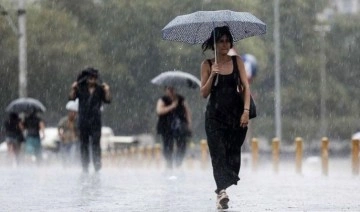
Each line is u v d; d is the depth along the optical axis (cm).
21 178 3822
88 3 13362
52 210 2400
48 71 12706
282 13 14988
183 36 2608
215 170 2400
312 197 2802
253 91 14650
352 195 2880
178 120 4334
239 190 3123
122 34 13275
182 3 13112
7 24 12250
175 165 4391
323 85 15288
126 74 13250
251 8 13488
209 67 2431
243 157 7056
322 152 4628
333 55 16450
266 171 5475
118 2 13300
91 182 3512
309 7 15262
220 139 2405
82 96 3938
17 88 12419
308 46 15375
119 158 8419
